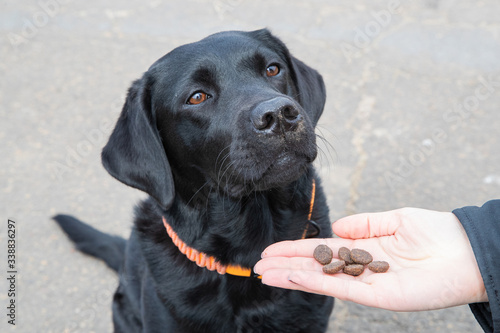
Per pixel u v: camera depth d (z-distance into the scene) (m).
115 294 0.81
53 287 0.88
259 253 0.70
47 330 0.83
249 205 0.69
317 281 0.61
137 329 0.79
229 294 0.70
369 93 1.16
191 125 0.67
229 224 0.69
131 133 0.68
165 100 0.68
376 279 0.62
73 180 1.03
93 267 0.91
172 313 0.70
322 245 0.65
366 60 1.26
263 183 0.64
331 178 0.99
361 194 0.96
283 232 0.71
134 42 1.41
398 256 0.64
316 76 0.77
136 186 0.68
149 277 0.72
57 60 1.36
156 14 1.50
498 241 0.58
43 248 0.93
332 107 1.13
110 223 0.97
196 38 1.39
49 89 1.27
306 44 1.32
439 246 0.62
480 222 0.60
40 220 0.97
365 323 0.81
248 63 0.67
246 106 0.63
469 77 1.19
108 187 1.02
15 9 1.58
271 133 0.61
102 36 1.44
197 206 0.70
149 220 0.73
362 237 0.67
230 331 0.71
